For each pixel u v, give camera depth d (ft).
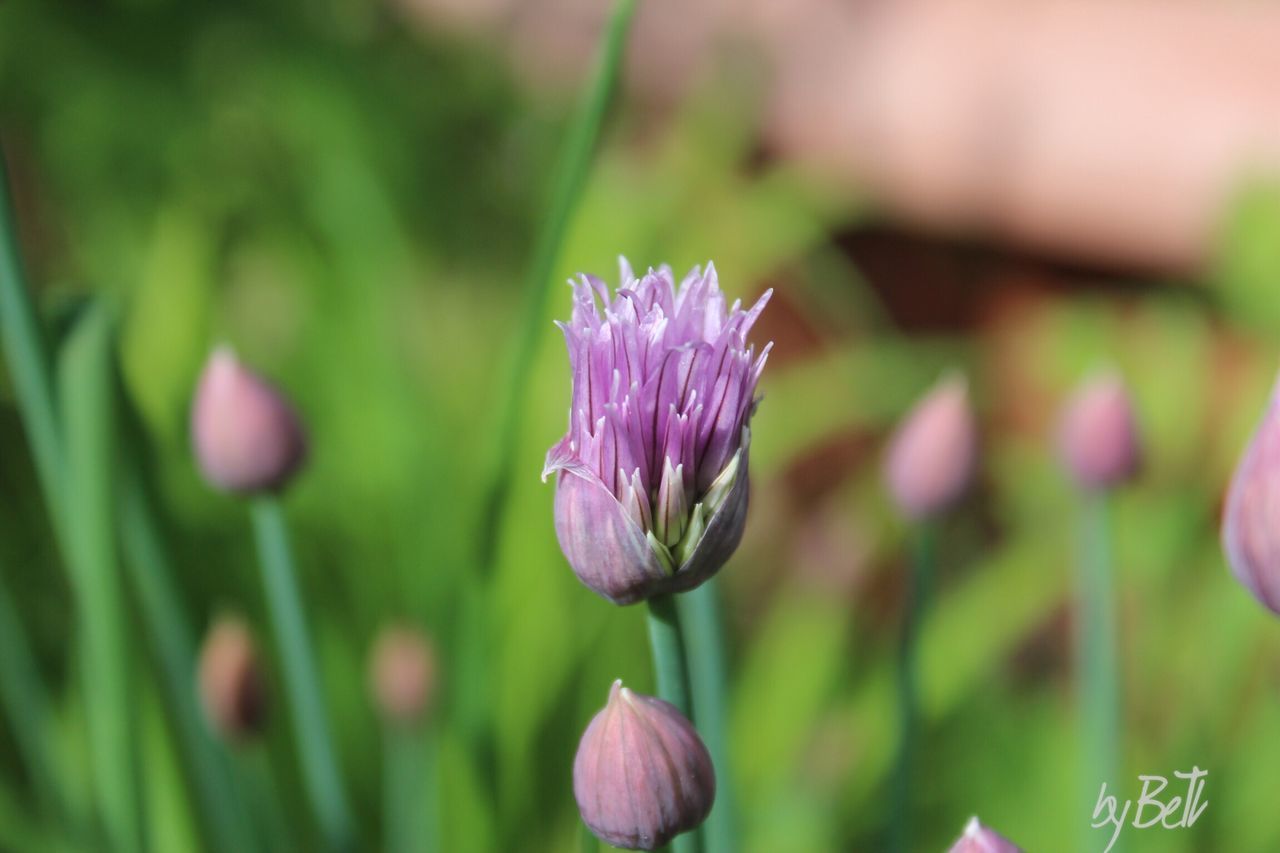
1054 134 1.56
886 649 1.39
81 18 1.84
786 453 1.66
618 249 1.46
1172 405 1.49
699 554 0.80
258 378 0.95
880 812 1.33
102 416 0.91
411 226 1.82
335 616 1.44
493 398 1.46
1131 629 1.48
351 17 1.88
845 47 1.67
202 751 1.02
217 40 1.87
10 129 1.93
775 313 1.81
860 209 1.71
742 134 1.66
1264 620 1.30
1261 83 1.49
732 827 0.96
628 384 0.79
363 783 1.38
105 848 1.07
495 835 1.09
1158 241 1.53
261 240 1.87
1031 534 1.52
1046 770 1.37
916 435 0.97
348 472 1.51
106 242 1.77
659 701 0.80
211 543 1.42
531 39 1.86
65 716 1.36
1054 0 1.66
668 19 1.75
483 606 1.05
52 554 1.58
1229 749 1.29
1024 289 1.75
